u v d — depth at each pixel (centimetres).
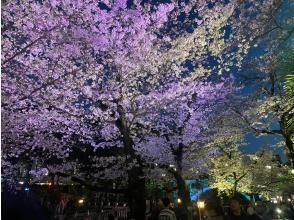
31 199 572
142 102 1283
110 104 1216
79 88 1159
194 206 1817
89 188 1320
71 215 1702
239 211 507
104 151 1709
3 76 999
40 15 929
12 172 1259
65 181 1884
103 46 1027
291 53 315
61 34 898
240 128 1892
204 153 2002
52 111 1156
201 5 1351
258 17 1108
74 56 1089
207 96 1669
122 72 1236
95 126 1325
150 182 1938
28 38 1009
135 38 1187
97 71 1141
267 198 2750
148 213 1388
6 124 1030
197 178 2089
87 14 1001
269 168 2762
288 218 1845
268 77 1636
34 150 1455
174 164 1667
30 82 1106
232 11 1282
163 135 1670
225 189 2555
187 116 1644
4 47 1010
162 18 1192
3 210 518
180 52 1312
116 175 1493
